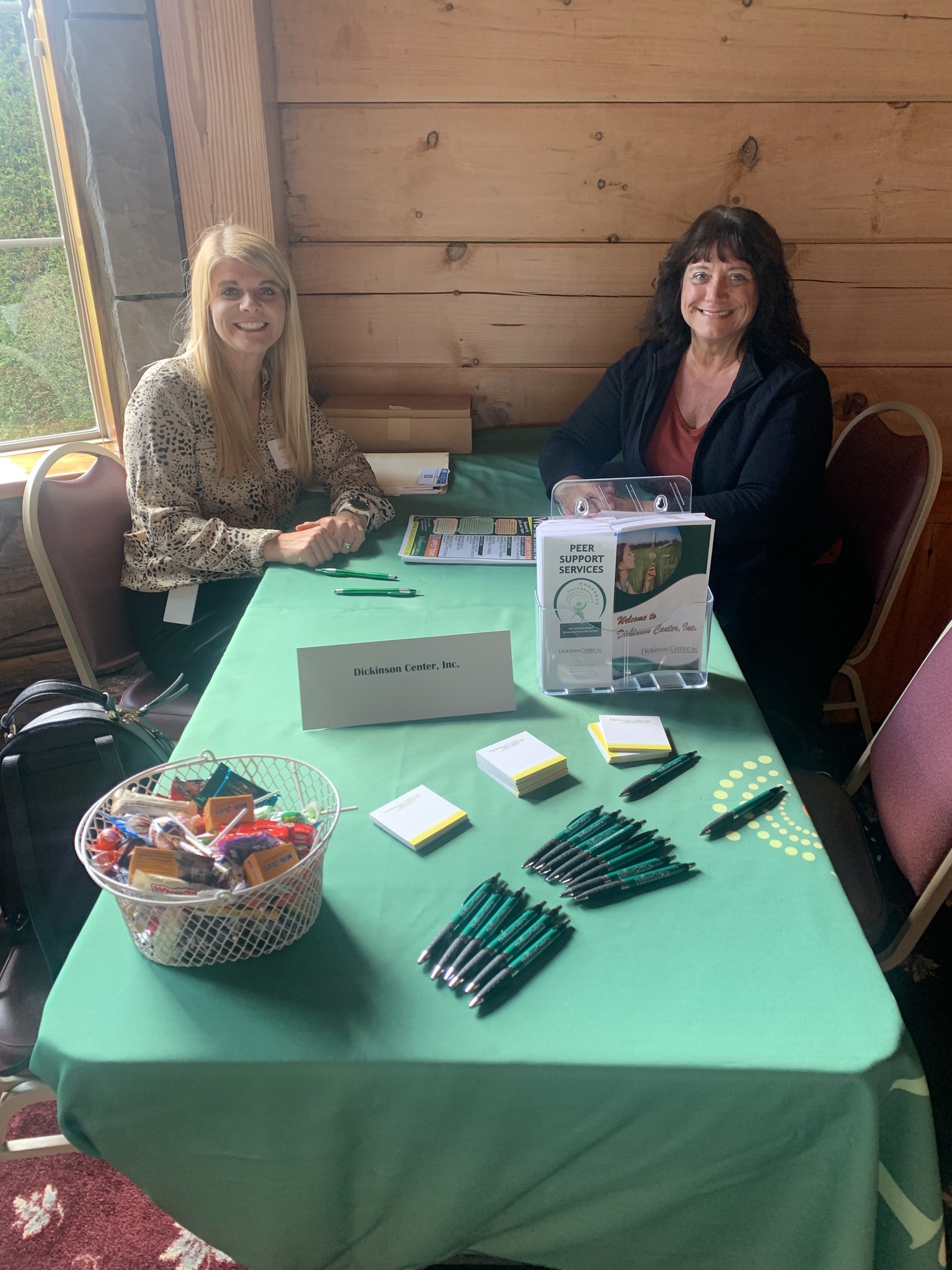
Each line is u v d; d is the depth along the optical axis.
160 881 0.75
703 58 2.04
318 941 0.82
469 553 1.63
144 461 1.74
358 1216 0.79
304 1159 0.75
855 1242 0.72
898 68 2.04
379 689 1.13
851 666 1.98
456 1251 0.81
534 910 0.84
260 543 1.65
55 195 2.06
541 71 2.04
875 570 1.86
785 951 0.81
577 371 2.34
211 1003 0.76
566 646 1.19
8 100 1.95
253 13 1.87
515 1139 0.73
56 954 1.10
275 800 0.91
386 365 2.33
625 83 2.06
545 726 1.14
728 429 1.89
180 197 2.02
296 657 1.16
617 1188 0.75
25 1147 1.11
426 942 0.82
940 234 2.18
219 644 1.76
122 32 1.84
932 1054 1.57
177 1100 0.72
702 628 1.20
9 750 1.07
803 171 2.13
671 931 0.83
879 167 2.12
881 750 1.32
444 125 2.10
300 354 1.89
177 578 1.73
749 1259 0.77
